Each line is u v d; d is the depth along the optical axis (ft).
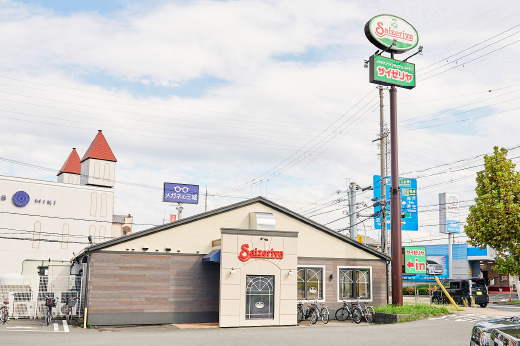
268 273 83.76
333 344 52.95
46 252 205.77
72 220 215.31
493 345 28.12
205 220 88.07
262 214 90.27
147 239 83.56
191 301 84.79
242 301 80.94
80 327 78.33
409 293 186.50
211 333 67.05
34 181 208.23
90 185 231.71
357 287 96.84
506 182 131.54
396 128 100.17
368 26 100.89
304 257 93.76
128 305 80.53
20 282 117.60
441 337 58.44
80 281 97.71
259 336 61.67
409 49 103.60
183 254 85.56
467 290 117.19
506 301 141.18
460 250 203.82
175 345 51.90
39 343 52.85
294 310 84.07
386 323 82.43
